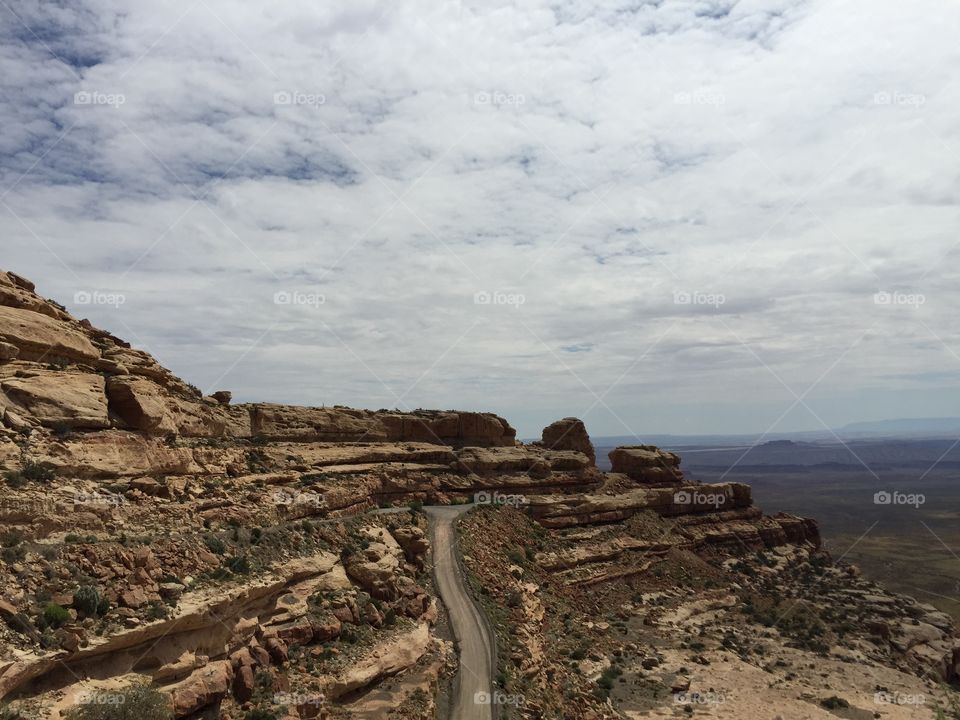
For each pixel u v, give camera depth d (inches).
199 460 2098.9
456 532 2738.7
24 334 1785.2
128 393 1918.1
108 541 1446.9
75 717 1087.0
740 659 2645.2
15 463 1480.1
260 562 1734.7
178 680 1325.0
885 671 2691.9
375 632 1835.6
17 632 1130.7
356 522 2409.0
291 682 1505.9
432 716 1614.2
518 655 2007.9
